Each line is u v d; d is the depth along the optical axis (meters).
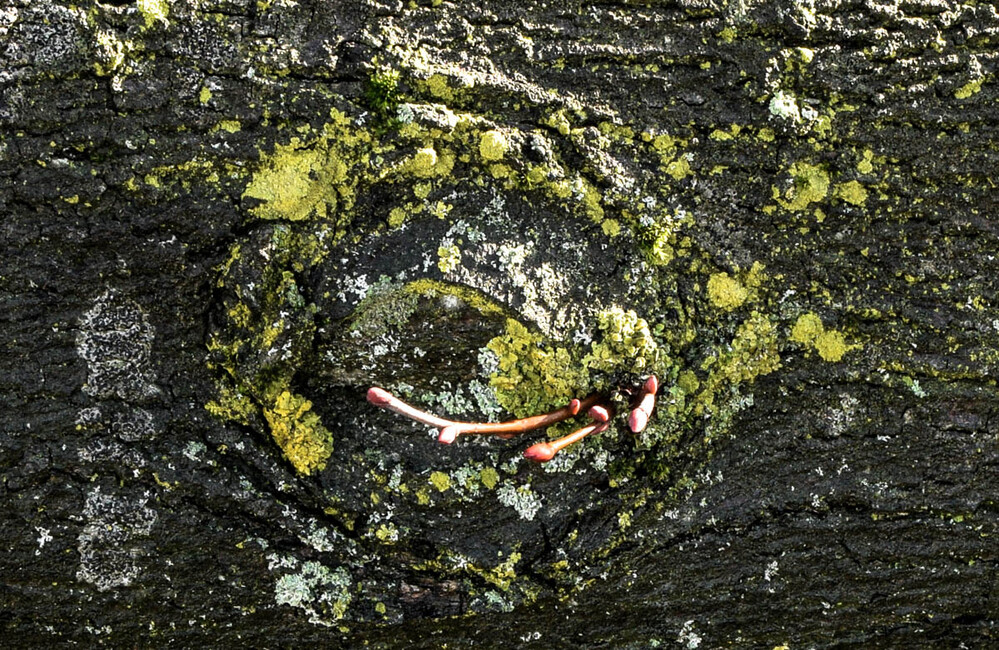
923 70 0.64
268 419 0.64
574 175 0.64
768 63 0.64
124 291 0.64
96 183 0.63
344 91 0.63
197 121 0.63
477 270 0.63
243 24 0.63
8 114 0.63
